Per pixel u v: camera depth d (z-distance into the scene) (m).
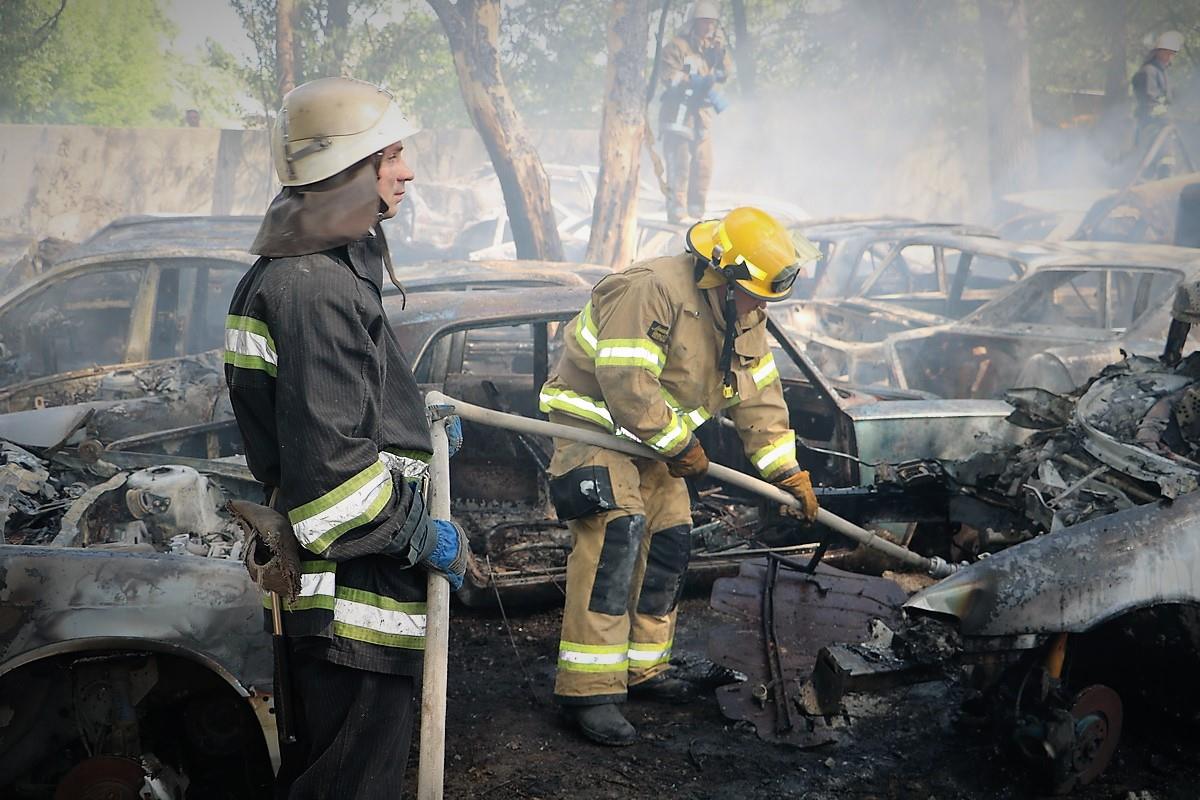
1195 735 3.14
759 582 3.96
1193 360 3.81
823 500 3.87
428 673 1.99
